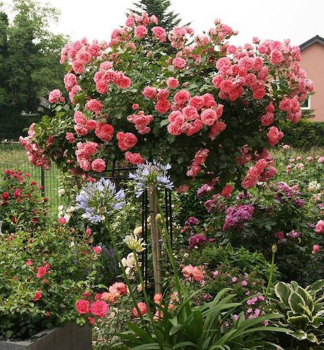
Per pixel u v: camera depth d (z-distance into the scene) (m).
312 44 26.72
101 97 3.74
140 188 2.76
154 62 4.03
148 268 4.14
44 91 39.75
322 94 26.73
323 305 3.66
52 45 41.62
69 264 3.60
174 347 2.42
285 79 3.78
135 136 3.57
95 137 3.82
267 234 4.98
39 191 6.59
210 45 3.79
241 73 3.45
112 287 3.31
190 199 6.01
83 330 3.32
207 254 4.22
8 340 2.89
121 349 2.63
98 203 2.48
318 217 5.46
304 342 3.46
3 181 6.32
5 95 39.53
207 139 3.57
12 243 3.47
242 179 4.02
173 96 3.64
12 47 39.97
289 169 7.88
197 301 3.30
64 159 4.24
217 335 2.65
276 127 3.88
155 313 3.14
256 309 3.43
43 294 3.09
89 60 3.70
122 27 4.07
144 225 3.90
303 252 4.97
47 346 2.96
